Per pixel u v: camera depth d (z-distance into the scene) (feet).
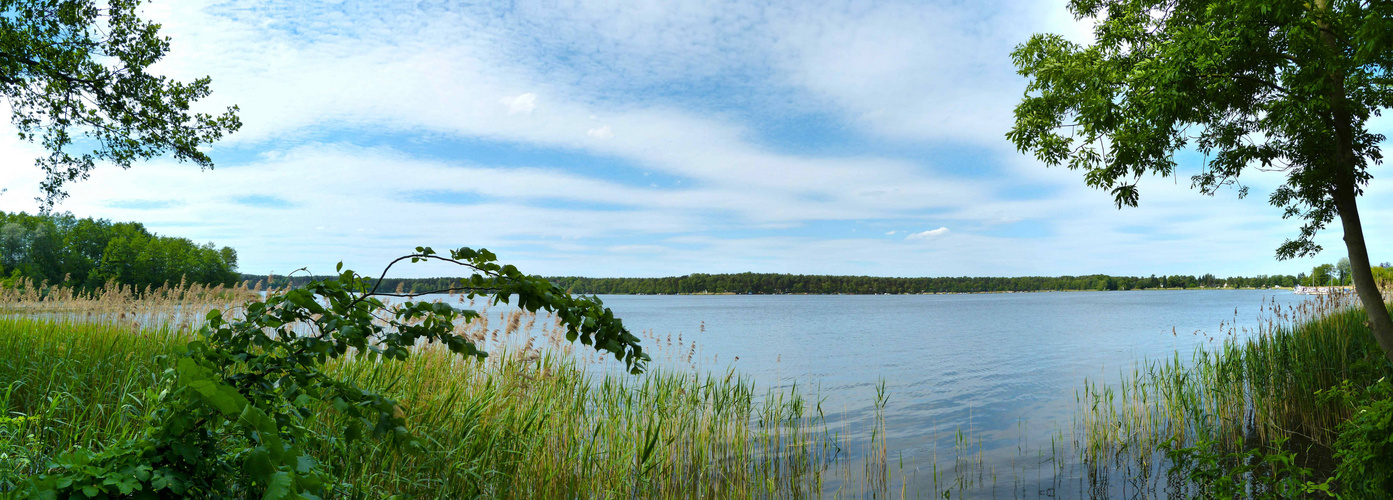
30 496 5.16
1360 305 44.42
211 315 7.93
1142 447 26.78
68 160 38.65
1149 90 26.84
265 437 5.11
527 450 18.79
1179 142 29.86
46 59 34.40
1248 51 23.22
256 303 8.20
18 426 11.45
